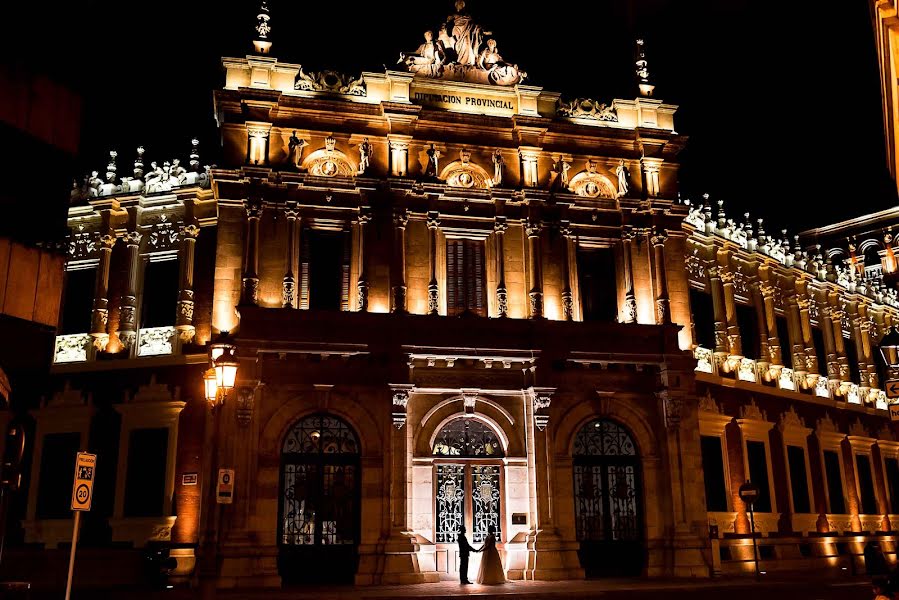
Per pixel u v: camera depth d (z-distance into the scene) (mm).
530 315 28625
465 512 27375
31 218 16203
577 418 28312
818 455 37750
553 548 26500
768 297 37312
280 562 25297
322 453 26484
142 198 29172
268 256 27188
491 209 29328
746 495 26812
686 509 28125
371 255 27891
